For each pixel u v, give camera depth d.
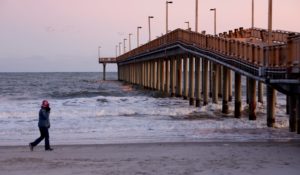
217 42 33.75
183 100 50.41
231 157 15.91
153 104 45.56
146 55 70.81
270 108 25.75
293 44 19.27
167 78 61.81
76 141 21.00
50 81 141.25
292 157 15.79
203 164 14.70
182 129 25.16
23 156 16.83
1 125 27.61
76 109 38.31
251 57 25.92
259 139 21.02
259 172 13.41
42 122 17.97
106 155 16.84
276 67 21.66
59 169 14.39
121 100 50.75
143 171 13.79
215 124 27.45
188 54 46.22
